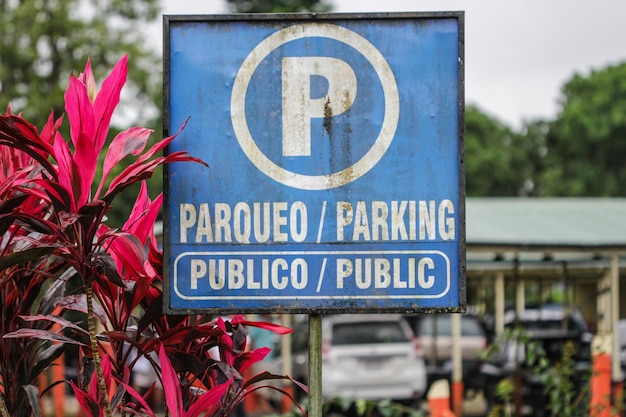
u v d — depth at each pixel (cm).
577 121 5475
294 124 362
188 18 363
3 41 2350
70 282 470
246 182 361
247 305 356
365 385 1457
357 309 356
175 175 360
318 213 359
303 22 364
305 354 1590
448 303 356
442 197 359
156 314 357
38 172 358
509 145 5769
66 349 388
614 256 1298
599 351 863
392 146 361
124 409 350
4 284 358
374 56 363
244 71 364
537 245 1225
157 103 2441
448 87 362
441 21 364
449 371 1611
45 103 2267
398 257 358
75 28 2381
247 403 1539
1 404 351
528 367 1419
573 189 5247
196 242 358
